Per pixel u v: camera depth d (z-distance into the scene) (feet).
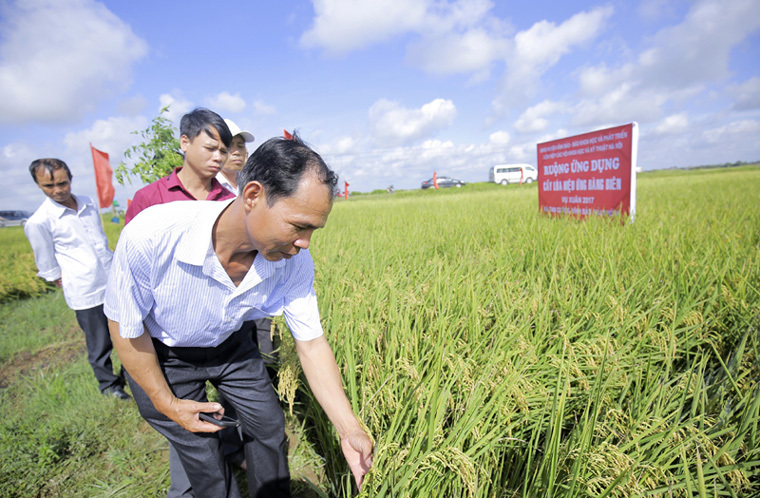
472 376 7.03
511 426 6.17
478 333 8.52
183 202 5.09
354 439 5.72
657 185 59.41
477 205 40.52
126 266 4.77
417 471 5.27
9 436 9.93
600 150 24.48
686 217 21.07
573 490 5.07
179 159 15.35
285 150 4.12
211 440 6.09
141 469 9.07
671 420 6.41
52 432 10.13
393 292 9.70
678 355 8.84
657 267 12.05
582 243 15.53
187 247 4.78
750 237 15.34
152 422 5.98
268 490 6.89
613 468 5.05
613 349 7.97
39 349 17.07
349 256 16.07
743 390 6.64
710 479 5.39
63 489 8.70
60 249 11.82
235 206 4.65
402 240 20.38
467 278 11.46
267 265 5.39
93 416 11.09
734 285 10.38
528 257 14.98
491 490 6.02
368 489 5.29
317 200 4.11
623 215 21.89
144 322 5.66
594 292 10.30
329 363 6.30
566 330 8.64
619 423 6.31
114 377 12.41
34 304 24.71
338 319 9.23
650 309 8.93
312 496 7.99
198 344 5.93
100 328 12.02
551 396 7.34
